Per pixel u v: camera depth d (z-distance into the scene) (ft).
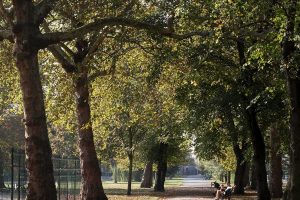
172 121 102.22
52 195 45.42
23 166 65.31
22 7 45.75
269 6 45.39
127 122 99.81
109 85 79.00
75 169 100.27
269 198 80.38
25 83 45.62
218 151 122.62
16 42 45.88
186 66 65.92
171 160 178.91
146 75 71.87
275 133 108.47
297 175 51.93
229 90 77.25
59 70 81.61
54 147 201.05
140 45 62.03
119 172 343.05
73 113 85.66
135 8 58.90
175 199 110.73
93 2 56.59
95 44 61.82
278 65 55.98
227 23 48.39
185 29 55.11
